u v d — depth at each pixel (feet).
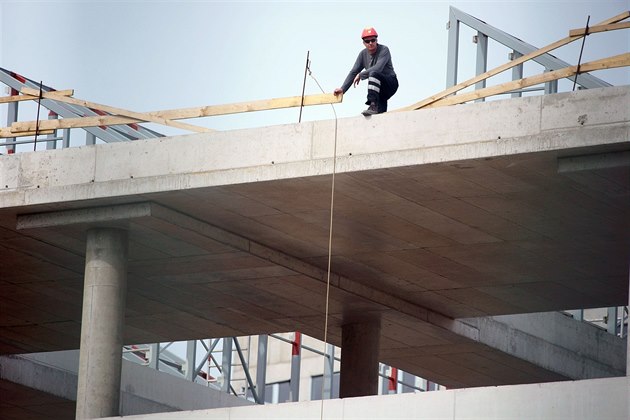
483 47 147.84
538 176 131.13
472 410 120.88
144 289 170.60
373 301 171.12
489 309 177.47
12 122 165.48
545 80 130.31
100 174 141.59
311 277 162.30
